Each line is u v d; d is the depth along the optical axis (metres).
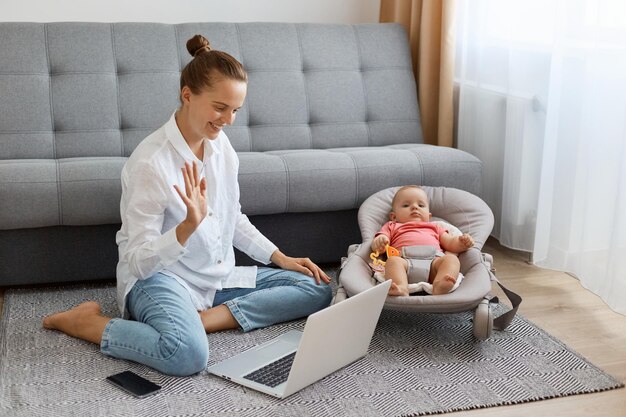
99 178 2.90
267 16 4.10
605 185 2.89
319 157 3.19
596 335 2.74
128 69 3.45
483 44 3.57
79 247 2.99
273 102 3.57
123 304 2.55
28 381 2.31
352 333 2.38
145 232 2.40
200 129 2.41
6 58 3.31
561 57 3.04
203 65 2.36
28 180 2.84
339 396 2.26
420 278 2.72
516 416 2.21
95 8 3.84
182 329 2.35
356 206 3.21
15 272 2.95
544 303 3.00
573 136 3.03
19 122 3.26
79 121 3.33
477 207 3.04
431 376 2.40
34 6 3.76
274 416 2.15
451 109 3.77
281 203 3.10
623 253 2.78
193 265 2.56
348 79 3.69
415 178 3.25
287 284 2.73
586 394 2.33
